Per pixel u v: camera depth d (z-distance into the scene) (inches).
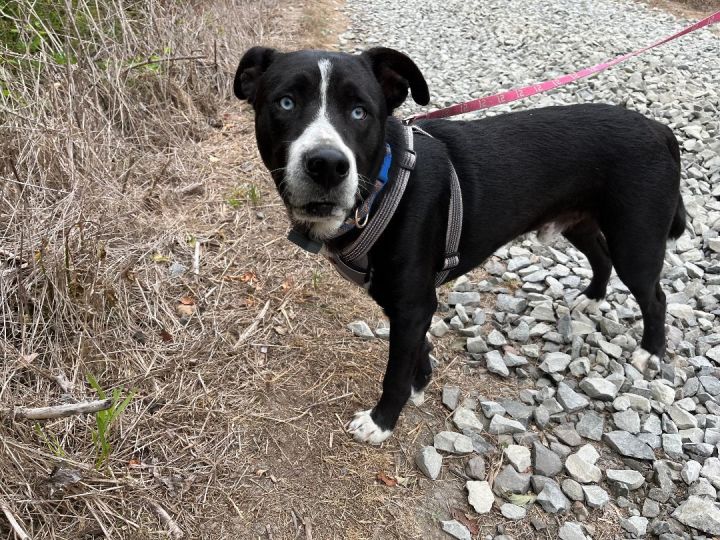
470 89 69.2
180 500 22.9
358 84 22.3
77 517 21.1
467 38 93.6
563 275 38.2
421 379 28.6
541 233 31.2
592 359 31.8
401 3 117.8
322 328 32.5
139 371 27.5
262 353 30.2
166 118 49.4
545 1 118.3
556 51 80.4
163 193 40.8
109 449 23.4
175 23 58.3
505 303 35.3
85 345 26.9
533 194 27.5
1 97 36.9
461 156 26.3
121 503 21.9
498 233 27.6
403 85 25.6
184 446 24.9
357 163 22.1
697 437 27.1
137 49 51.0
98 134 41.1
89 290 28.1
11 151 34.5
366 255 24.3
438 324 33.4
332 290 35.3
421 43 90.3
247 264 36.4
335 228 23.5
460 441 26.5
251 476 24.4
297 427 26.8
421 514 24.0
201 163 46.7
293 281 35.5
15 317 27.3
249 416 26.8
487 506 24.1
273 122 22.8
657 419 28.2
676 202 29.2
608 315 34.9
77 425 24.3
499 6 114.0
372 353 31.3
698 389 29.9
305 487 24.4
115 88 45.4
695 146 50.7
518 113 28.6
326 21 96.7
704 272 38.7
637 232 28.4
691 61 71.5
